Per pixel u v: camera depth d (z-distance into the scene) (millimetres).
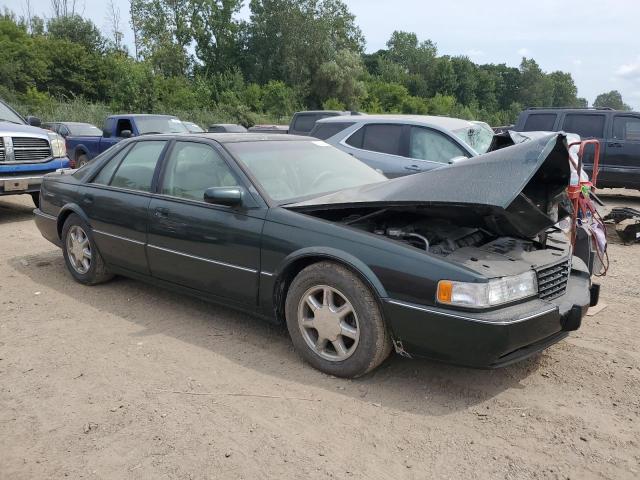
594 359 4023
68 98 44406
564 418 3248
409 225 3932
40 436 3080
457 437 3055
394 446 2971
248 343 4273
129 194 5016
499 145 5695
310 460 2850
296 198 4199
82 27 55219
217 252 4238
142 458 2873
